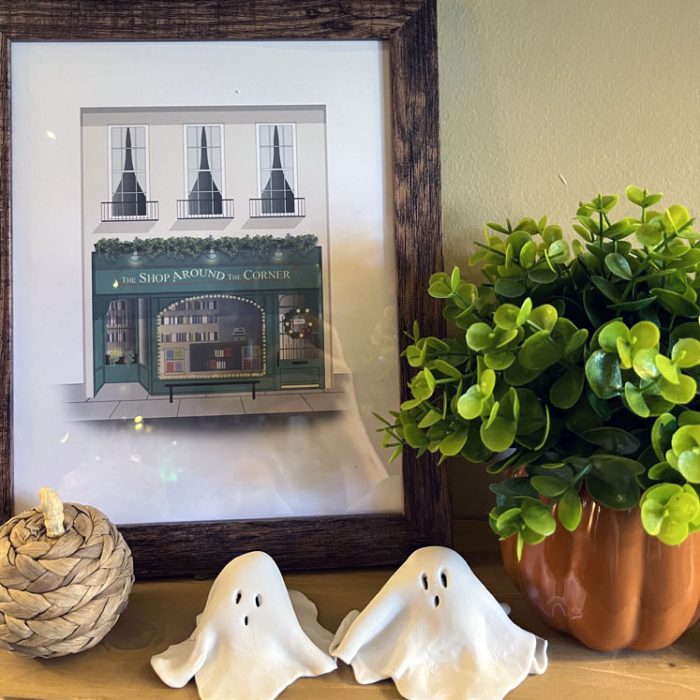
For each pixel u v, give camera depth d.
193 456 0.54
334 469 0.55
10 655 0.44
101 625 0.42
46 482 0.53
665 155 0.62
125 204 0.55
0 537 0.42
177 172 0.55
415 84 0.54
